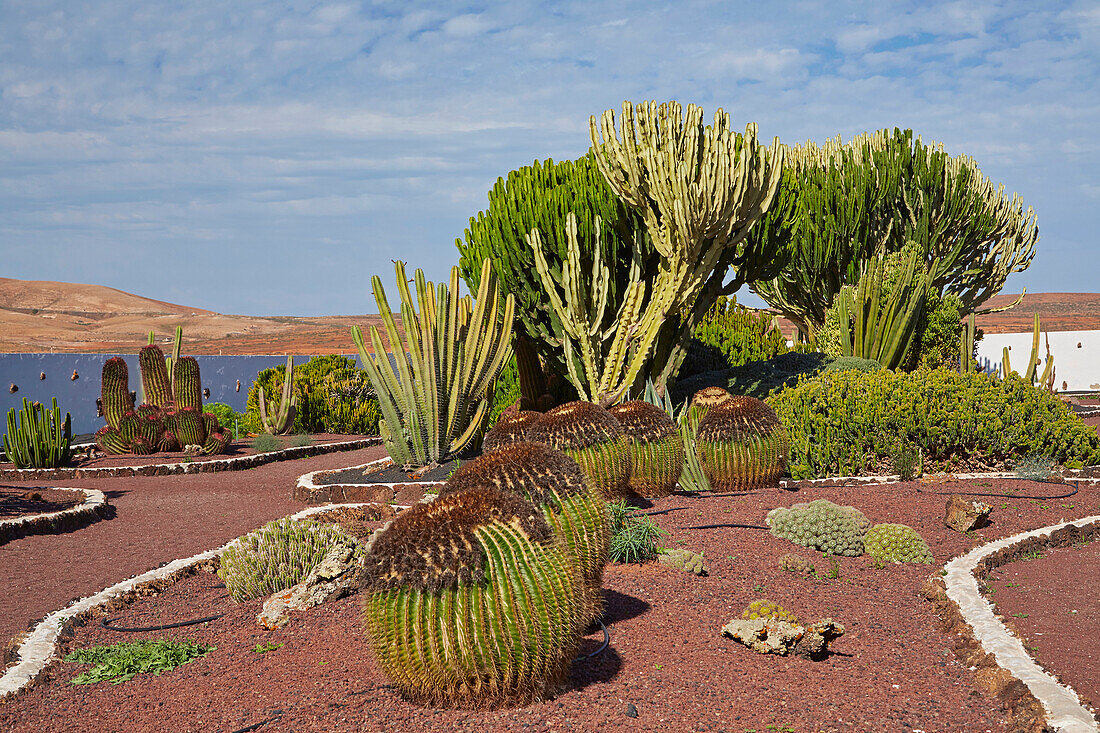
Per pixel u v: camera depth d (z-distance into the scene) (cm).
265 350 5978
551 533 425
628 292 1553
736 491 1002
